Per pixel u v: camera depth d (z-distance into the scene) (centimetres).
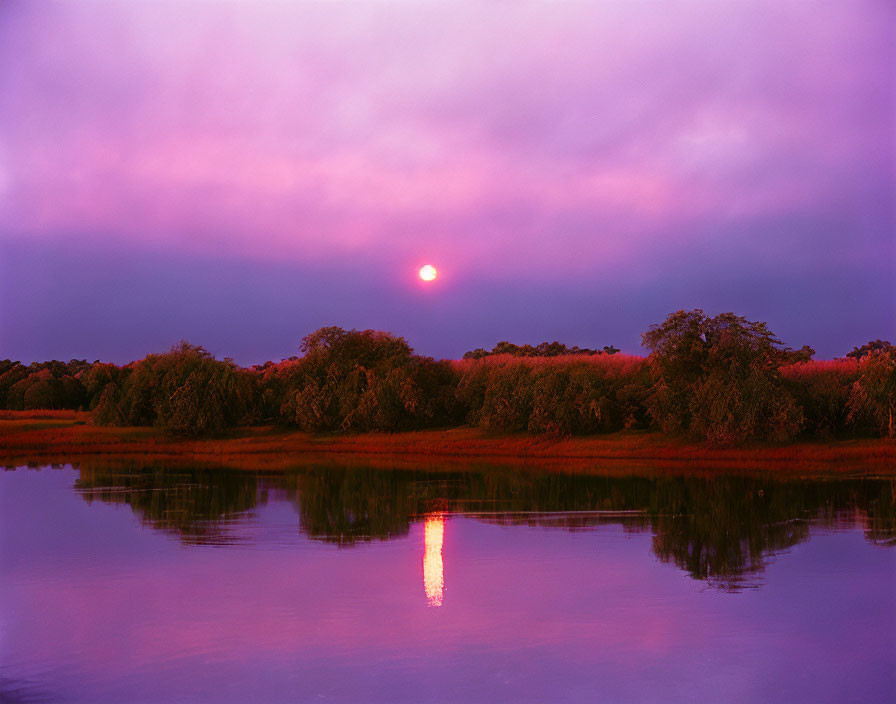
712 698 1277
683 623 1642
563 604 1777
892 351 5006
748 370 5247
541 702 1254
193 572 2078
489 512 3106
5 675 1385
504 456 5706
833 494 3544
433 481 4194
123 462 5319
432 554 2302
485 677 1363
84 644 1523
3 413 8038
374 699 1273
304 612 1720
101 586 1939
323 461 5459
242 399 6750
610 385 6069
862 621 1652
